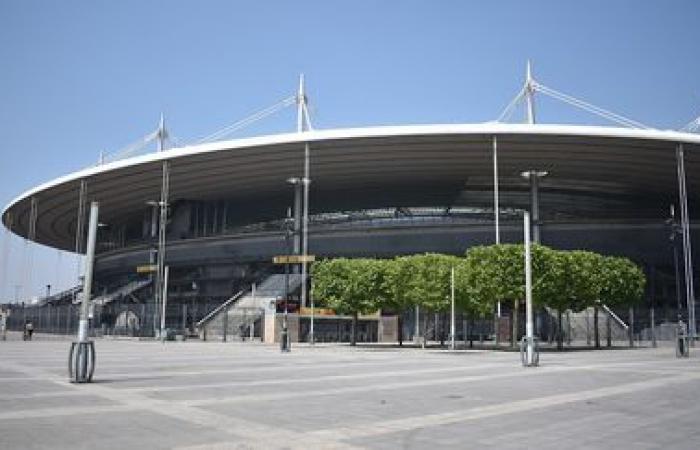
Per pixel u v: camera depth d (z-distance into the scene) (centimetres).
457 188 9200
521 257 4272
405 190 9356
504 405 1402
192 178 8819
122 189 9388
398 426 1112
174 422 1109
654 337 5459
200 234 9781
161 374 2080
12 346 4169
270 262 8588
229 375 2086
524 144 7400
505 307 5834
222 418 1165
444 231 7838
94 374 2047
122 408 1267
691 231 7575
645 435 1045
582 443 973
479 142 7394
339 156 7900
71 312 7612
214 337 6688
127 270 10344
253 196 9719
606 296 4794
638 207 9831
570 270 4425
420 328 6662
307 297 6988
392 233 7962
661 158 7725
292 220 9006
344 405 1373
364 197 9756
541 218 8656
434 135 7238
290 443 943
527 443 970
